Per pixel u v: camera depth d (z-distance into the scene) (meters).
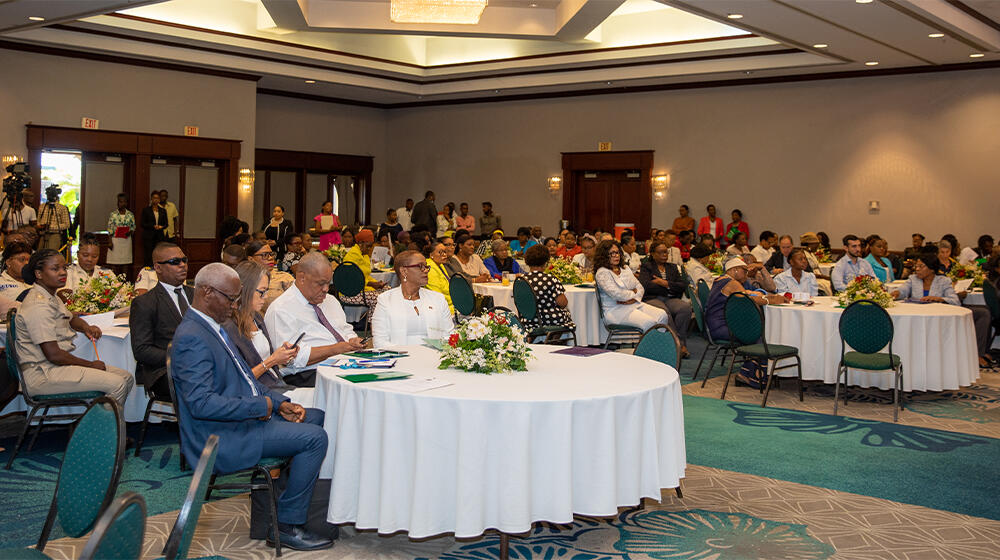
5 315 5.32
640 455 3.44
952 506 4.17
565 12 12.64
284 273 7.08
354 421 3.40
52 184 12.96
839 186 14.42
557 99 17.19
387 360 4.02
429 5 10.64
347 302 9.93
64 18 11.05
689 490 4.39
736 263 7.30
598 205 17.14
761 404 6.57
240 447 3.33
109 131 14.05
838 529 3.82
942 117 13.47
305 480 3.46
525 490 3.18
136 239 14.36
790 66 13.66
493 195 18.05
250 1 14.52
